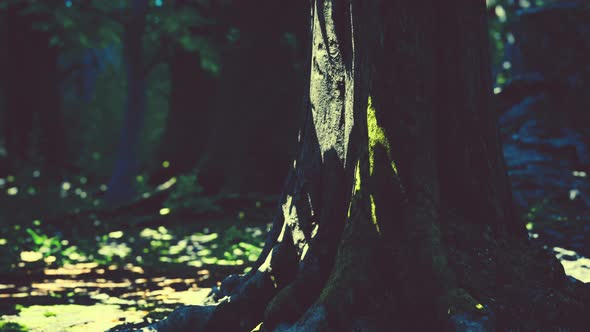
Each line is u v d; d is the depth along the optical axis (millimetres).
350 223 4508
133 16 16625
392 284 4309
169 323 4848
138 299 6754
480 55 4992
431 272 4262
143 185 18016
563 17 15430
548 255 4809
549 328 4219
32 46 26500
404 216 4414
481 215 4812
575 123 14484
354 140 4758
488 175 4898
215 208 12523
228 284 5520
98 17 16656
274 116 14430
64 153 27531
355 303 4250
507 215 5000
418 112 4586
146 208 13711
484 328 3979
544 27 15789
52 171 23703
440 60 4859
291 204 4965
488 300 4270
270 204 12984
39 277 8172
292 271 4832
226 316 4777
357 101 4730
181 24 16562
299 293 4566
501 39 23500
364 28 4680
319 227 4766
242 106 14539
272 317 4508
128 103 16938
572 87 14797
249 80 14539
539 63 16016
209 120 19781
